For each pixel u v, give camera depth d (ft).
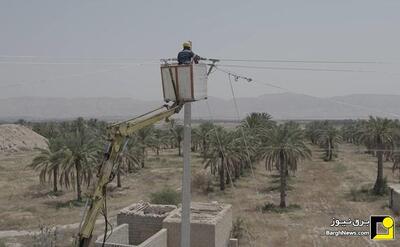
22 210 134.31
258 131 199.00
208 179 180.34
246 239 106.32
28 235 104.06
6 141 313.53
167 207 97.66
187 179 50.01
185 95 44.27
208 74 48.11
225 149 164.86
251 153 183.42
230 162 166.61
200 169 219.20
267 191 170.60
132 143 188.24
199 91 45.75
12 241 99.35
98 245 77.61
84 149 143.54
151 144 237.66
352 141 370.73
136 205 99.19
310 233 112.47
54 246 93.15
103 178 33.71
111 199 153.48
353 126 344.69
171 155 308.60
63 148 146.41
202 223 83.35
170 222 84.94
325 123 345.31
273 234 111.34
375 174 212.23
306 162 268.62
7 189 169.68
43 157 150.92
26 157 280.31
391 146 161.38
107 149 34.53
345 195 162.20
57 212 131.64
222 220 90.38
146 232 91.04
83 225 32.63
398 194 131.95
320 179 201.57
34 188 171.12
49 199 151.12
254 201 151.64
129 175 208.13
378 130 156.87
